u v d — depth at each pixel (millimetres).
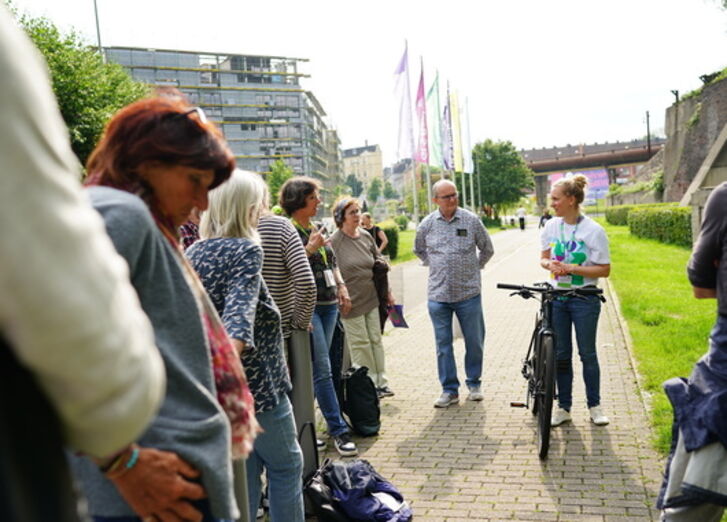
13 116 862
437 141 23906
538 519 3752
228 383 1763
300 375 4160
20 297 856
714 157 27891
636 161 114375
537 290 5008
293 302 4012
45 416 952
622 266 17266
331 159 183875
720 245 2482
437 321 6121
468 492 4180
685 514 2559
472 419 5633
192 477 1493
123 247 1402
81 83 24250
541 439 4605
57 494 955
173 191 1661
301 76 147875
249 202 2770
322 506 3652
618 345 8094
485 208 80625
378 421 5426
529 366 5559
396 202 161375
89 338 914
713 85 39250
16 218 853
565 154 139375
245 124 142125
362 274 6320
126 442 1032
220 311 2588
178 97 1741
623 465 4445
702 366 2535
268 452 3029
